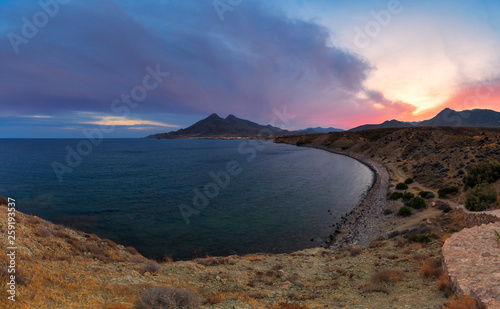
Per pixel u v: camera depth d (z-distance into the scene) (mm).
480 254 9289
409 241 19156
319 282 12758
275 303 9555
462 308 6113
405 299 8477
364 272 13359
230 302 9352
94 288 8805
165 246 24844
